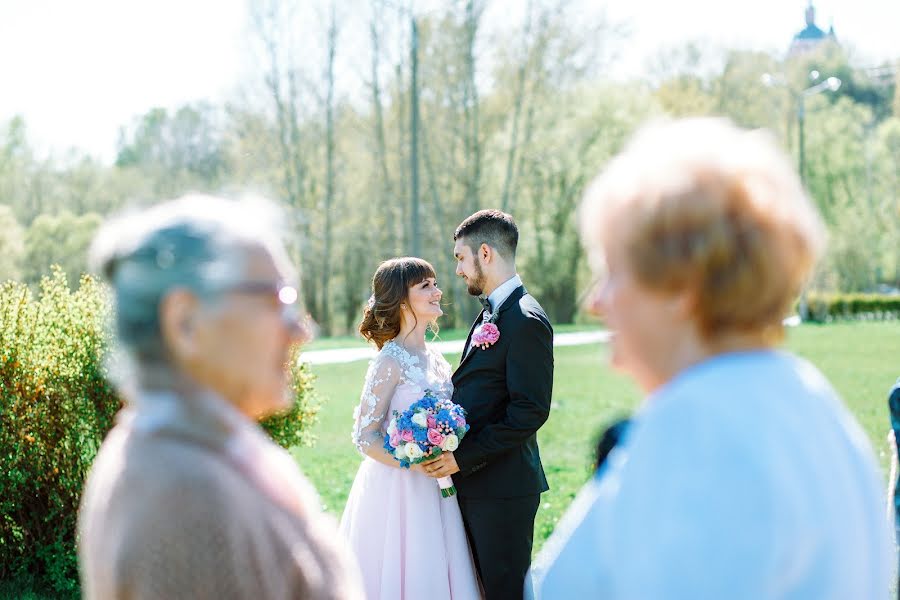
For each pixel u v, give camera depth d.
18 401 4.75
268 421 5.24
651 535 1.08
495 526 3.74
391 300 3.96
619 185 1.26
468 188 38.00
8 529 4.83
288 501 1.38
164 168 43.31
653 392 1.31
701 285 1.21
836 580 1.09
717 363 1.20
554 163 37.69
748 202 1.20
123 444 1.32
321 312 40.28
